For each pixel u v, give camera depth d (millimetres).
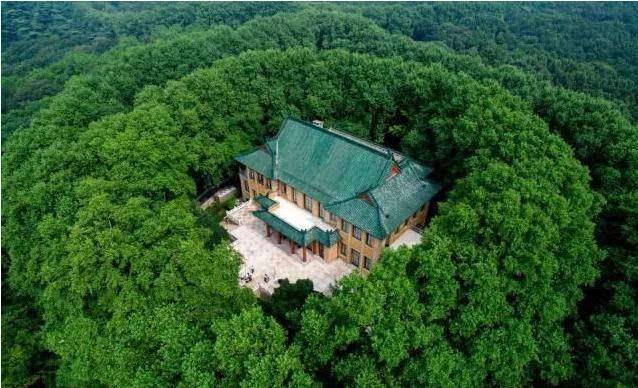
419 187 63188
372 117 83312
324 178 63250
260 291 59844
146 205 55438
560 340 45688
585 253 47562
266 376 33969
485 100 65625
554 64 132500
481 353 41000
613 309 49188
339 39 130750
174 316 41281
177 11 181375
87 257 45594
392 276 39969
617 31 151375
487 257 43531
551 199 47312
